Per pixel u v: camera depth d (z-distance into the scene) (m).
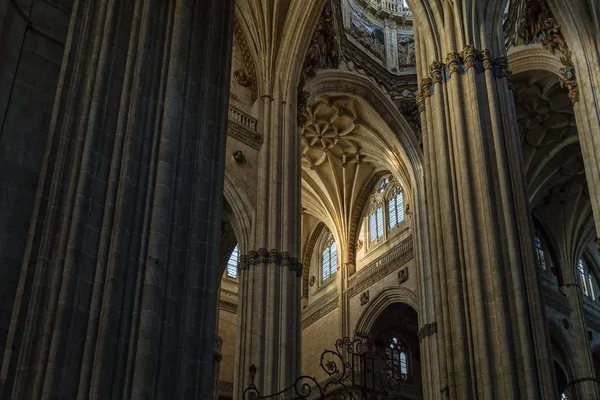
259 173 27.70
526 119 34.50
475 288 19.09
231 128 27.62
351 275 39.31
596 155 23.91
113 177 11.41
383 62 36.81
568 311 38.12
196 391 11.20
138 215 11.43
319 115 36.56
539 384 17.59
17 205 11.49
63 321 10.02
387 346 38.31
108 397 9.98
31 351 9.84
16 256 11.16
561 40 27.27
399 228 37.88
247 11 30.33
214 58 14.17
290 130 28.91
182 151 12.53
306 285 42.59
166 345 10.94
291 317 25.00
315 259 43.03
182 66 13.09
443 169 21.36
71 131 11.56
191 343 11.57
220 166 13.30
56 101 11.82
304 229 43.75
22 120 12.10
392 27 38.12
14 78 12.26
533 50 29.20
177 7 13.55
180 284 11.57
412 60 37.25
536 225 39.78
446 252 20.28
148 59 12.72
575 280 38.91
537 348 18.08
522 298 18.66
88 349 10.09
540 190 38.31
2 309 10.70
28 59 12.61
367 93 35.12
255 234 26.39
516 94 32.97
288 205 27.11
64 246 10.59
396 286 35.81
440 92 22.59
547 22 28.06
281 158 28.16
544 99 33.31
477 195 20.52
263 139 28.44
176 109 12.55
